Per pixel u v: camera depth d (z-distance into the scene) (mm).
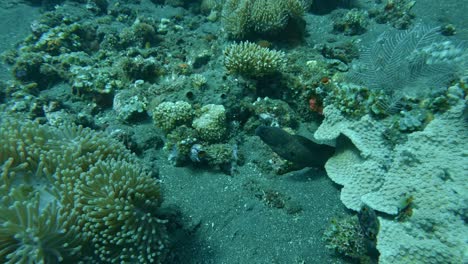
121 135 890
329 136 708
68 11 1891
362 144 639
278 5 1224
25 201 478
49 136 656
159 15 1982
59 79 1313
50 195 566
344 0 1776
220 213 699
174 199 745
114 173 554
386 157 612
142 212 556
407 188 531
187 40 1596
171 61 1420
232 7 1384
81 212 529
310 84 912
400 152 580
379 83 724
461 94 579
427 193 507
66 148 618
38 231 464
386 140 635
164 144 938
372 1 1840
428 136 561
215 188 767
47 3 2029
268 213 687
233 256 608
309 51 1149
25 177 581
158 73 1282
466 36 1311
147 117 1034
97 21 1839
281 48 1260
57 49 1480
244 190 748
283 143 731
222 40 1391
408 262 464
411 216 500
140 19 1779
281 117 915
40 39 1547
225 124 890
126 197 550
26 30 1815
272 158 811
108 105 1178
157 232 562
